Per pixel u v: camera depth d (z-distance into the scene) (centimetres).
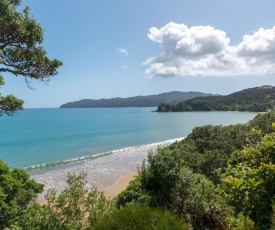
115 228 383
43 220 452
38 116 17662
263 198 334
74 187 496
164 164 564
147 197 538
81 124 11069
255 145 435
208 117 14825
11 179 1180
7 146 5294
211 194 505
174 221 387
